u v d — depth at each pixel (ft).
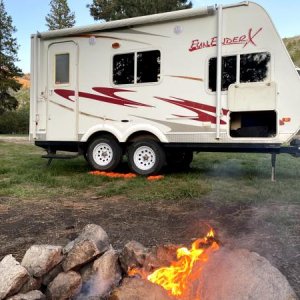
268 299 7.24
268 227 13.88
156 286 7.43
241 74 23.85
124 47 26.66
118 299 7.10
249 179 24.43
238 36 23.81
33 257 8.41
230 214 15.90
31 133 29.25
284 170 28.58
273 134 24.00
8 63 121.60
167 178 25.17
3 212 16.53
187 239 12.64
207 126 24.75
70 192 20.70
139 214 16.10
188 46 25.07
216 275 7.82
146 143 26.37
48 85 28.71
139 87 26.32
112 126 27.07
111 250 8.93
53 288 7.97
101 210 16.88
